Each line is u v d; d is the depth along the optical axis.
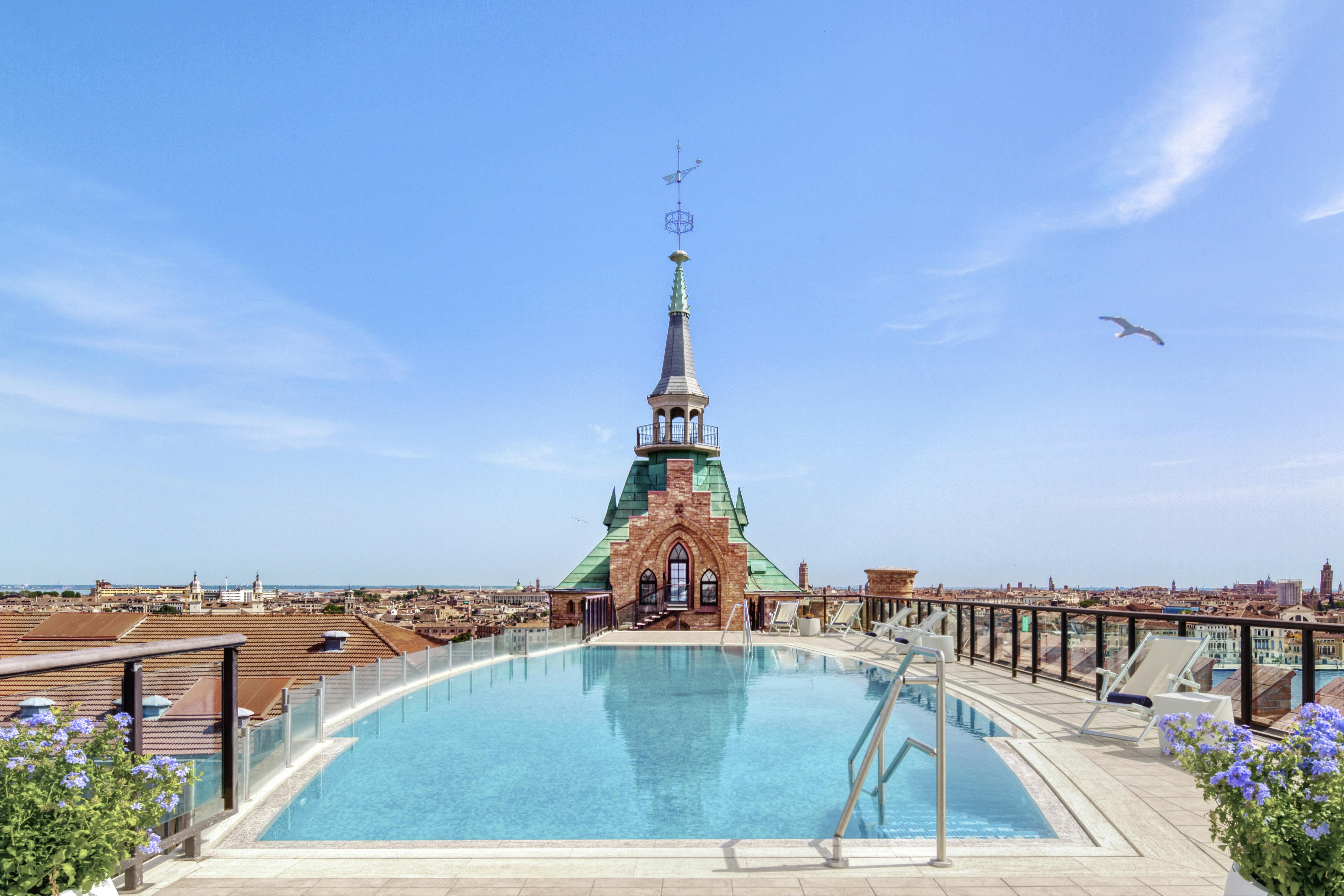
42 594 116.50
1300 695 7.99
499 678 15.52
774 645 21.12
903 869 5.42
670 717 11.79
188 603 105.75
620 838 6.73
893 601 20.42
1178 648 9.25
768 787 8.23
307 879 5.30
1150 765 8.00
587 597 22.88
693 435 37.19
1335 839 3.79
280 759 8.42
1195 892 4.96
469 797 7.96
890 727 10.80
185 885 5.20
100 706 5.00
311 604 133.25
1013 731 9.90
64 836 4.06
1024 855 5.69
